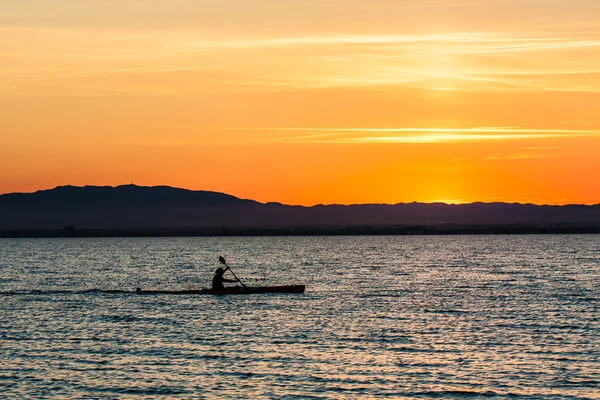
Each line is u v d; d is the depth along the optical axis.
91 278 172.50
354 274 179.50
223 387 61.88
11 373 66.25
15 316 97.06
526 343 78.06
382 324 89.81
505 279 158.88
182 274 187.25
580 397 59.00
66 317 95.88
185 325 88.94
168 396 59.88
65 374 65.88
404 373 65.75
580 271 182.25
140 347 76.12
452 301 114.25
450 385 62.22
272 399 59.00
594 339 80.19
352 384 62.56
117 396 60.00
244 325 88.75
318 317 95.31
